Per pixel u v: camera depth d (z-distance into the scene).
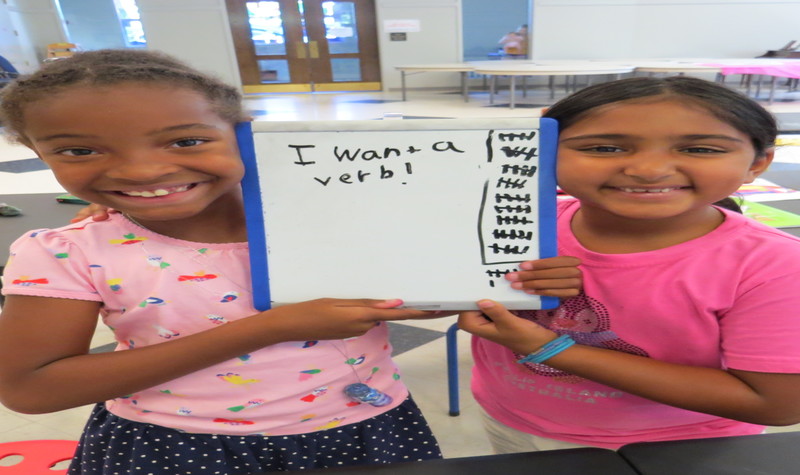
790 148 3.18
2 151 4.44
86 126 0.49
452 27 8.31
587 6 7.86
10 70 6.89
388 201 0.60
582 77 8.09
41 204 1.49
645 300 0.64
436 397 1.41
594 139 0.56
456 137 0.58
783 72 4.90
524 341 0.60
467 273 0.61
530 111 5.56
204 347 0.58
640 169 0.54
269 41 8.55
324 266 0.61
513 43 8.38
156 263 0.62
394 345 1.66
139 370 0.58
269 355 0.66
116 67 0.50
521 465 0.51
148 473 0.65
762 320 0.56
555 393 0.75
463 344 1.66
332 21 8.46
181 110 0.51
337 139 0.58
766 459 0.50
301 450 0.70
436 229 0.60
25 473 1.02
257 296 0.61
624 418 0.73
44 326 0.57
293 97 8.16
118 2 8.62
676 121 0.52
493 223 0.60
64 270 0.58
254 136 0.58
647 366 0.60
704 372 0.59
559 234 0.73
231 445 0.68
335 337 0.60
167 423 0.66
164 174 0.52
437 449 0.78
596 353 0.60
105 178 0.52
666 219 0.63
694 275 0.61
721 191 0.56
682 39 8.03
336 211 0.60
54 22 8.49
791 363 0.54
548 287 0.59
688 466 0.49
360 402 0.72
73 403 0.59
